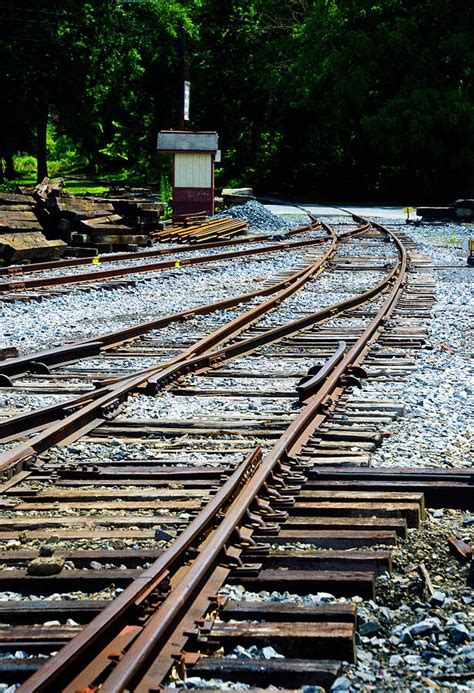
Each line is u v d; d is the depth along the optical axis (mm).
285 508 5902
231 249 27734
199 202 39531
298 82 68500
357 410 8648
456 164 59031
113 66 67062
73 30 62281
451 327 13750
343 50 61281
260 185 74000
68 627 4258
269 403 9062
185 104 45219
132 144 83688
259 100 75188
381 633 4383
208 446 7559
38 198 25812
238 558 4934
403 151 60469
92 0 63656
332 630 4109
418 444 7559
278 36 75375
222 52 75438
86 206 28031
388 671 3988
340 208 55656
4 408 8930
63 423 7734
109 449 7512
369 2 62312
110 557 5176
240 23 75562
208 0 76188
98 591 4867
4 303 15836
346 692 3729
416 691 3793
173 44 76688
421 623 4375
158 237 30734
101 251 26562
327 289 18562
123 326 14172
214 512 5375
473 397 9250
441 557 5328
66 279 18422
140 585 4250
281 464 6621
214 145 39062
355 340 12594
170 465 7020
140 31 71750
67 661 3516
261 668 3834
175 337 12961
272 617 4324
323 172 71188
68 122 67000
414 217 45812
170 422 8180
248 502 5562
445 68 60906
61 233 25641
